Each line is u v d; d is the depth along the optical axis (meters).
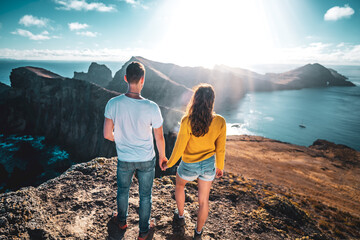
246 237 3.18
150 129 2.29
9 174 63.19
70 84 88.50
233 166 38.50
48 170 69.25
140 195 2.41
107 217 2.76
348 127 153.88
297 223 4.13
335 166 46.41
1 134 95.25
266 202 4.59
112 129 2.29
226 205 4.19
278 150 59.06
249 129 142.50
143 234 2.42
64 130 88.81
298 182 32.75
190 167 2.40
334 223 8.37
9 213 2.11
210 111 2.18
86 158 80.06
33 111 96.75
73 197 3.02
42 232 2.10
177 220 2.91
